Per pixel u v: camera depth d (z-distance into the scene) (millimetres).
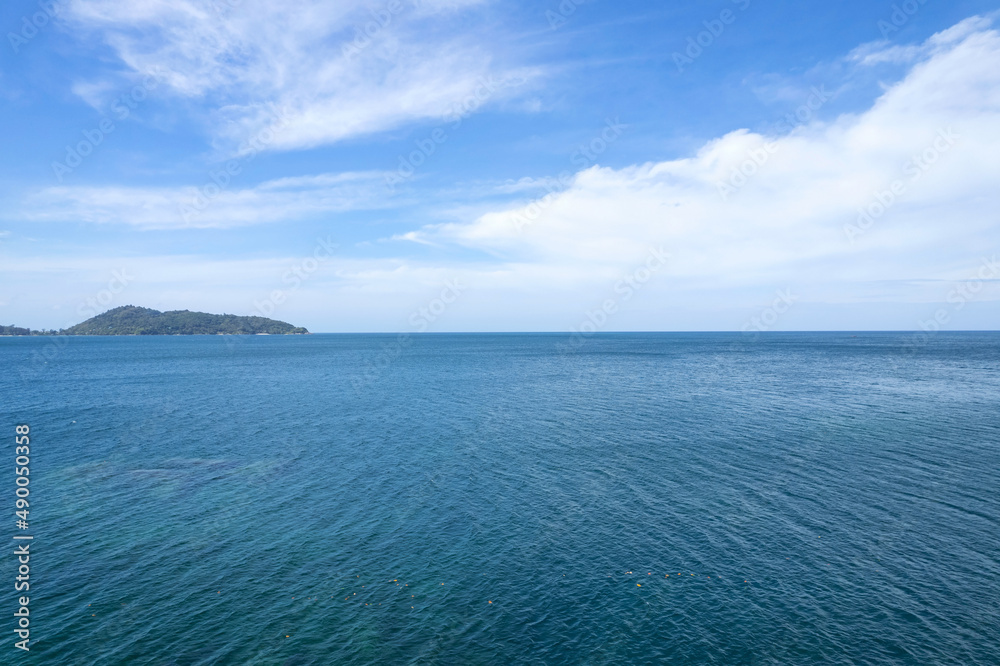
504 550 24453
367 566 23016
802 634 17750
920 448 42312
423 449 43594
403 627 18484
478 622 18781
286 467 38406
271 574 22312
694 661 16469
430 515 28844
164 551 24469
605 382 90750
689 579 21547
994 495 31094
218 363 138500
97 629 18219
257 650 17188
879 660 16406
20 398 71750
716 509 29203
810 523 27109
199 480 35312
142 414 60188
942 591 20391
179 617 19031
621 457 40375
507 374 107250
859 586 20812
